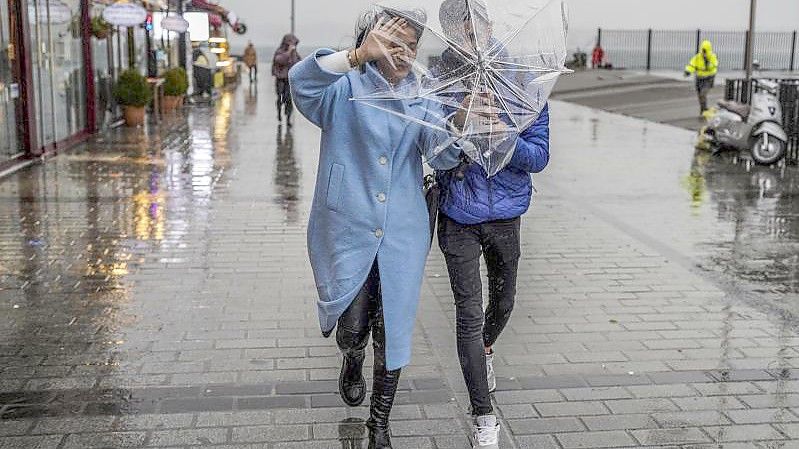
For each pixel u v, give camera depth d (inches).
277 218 339.0
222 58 1189.7
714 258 290.0
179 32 870.4
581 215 358.3
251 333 208.5
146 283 248.2
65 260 271.0
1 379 178.7
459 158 144.8
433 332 212.2
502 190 151.3
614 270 273.1
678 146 594.9
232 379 181.0
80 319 216.5
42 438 153.7
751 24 603.5
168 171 450.9
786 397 177.0
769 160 499.2
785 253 297.6
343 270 142.4
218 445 152.6
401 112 137.2
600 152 561.3
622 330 216.8
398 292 143.0
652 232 328.2
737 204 386.0
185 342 201.8
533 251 296.4
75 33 577.0
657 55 1635.1
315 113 140.8
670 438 158.6
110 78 672.4
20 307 225.1
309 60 133.6
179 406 167.6
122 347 197.9
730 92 605.6
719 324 222.4
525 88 137.3
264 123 716.7
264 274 259.4
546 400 174.4
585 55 1577.3
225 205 363.3
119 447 151.1
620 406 171.9
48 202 361.1
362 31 137.4
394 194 142.4
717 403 173.6
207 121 725.9
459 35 134.0
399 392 176.7
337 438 156.0
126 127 668.1
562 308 233.8
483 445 150.2
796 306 238.4
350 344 148.6
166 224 324.2
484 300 235.5
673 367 192.5
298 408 167.8
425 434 158.9
